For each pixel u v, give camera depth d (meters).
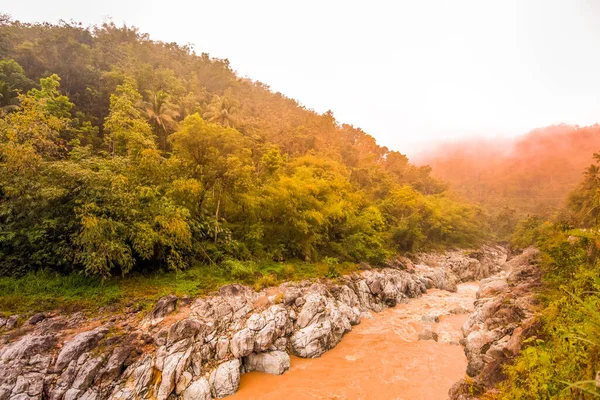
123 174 16.59
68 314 12.80
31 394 9.65
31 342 10.78
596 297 6.34
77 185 14.53
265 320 14.59
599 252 11.84
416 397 12.20
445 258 39.53
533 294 15.77
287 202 23.56
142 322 13.07
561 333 6.96
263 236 24.09
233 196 21.67
